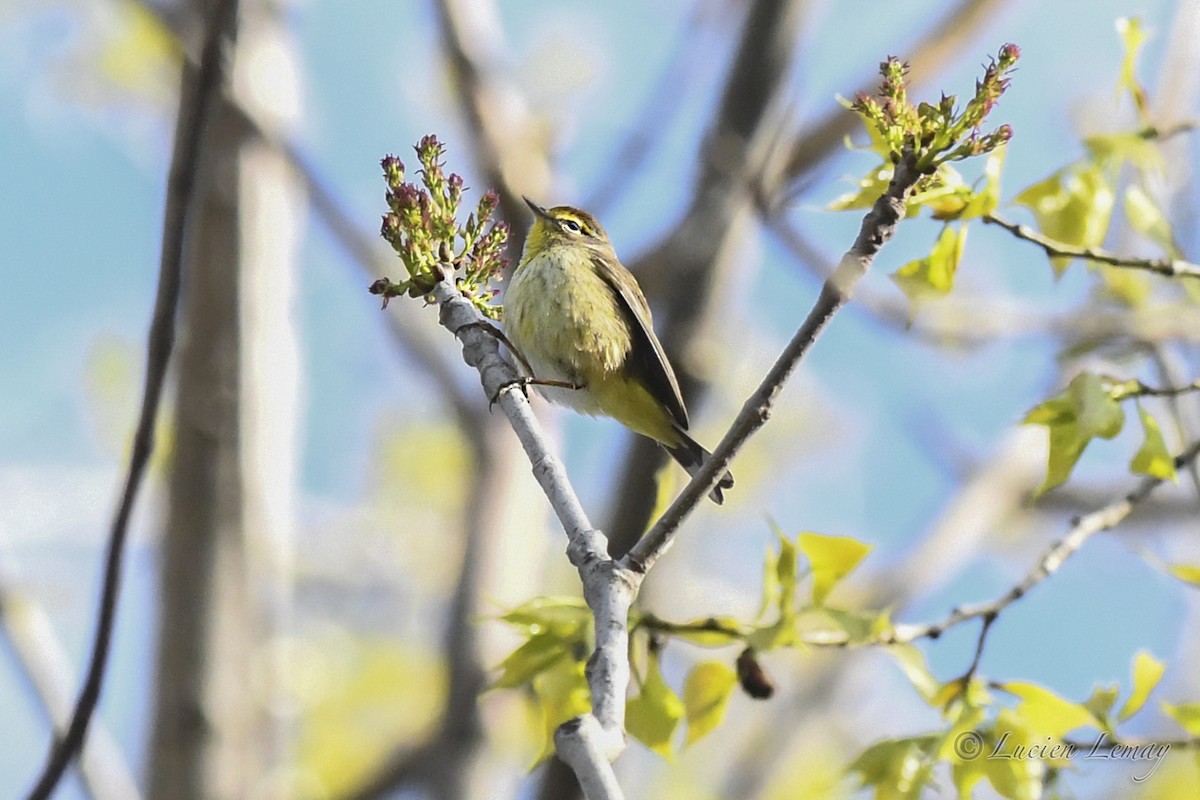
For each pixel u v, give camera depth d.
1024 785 7.69
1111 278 11.72
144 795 10.87
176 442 11.36
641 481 11.25
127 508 7.87
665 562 14.11
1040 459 15.69
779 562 8.25
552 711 7.92
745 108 11.58
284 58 12.68
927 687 8.08
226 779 10.91
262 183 11.86
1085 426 8.14
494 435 12.33
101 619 8.00
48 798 8.12
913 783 7.77
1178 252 9.17
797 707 13.92
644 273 12.38
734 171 11.48
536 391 11.38
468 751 10.91
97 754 10.44
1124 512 8.84
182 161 7.57
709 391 11.33
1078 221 8.94
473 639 11.21
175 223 7.60
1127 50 9.45
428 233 7.50
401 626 18.50
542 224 11.61
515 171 12.53
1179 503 14.94
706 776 15.23
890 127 6.38
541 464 6.93
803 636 8.16
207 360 11.46
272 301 11.84
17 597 10.88
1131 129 9.77
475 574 11.50
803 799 14.94
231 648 11.16
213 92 7.59
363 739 17.27
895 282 8.23
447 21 12.87
